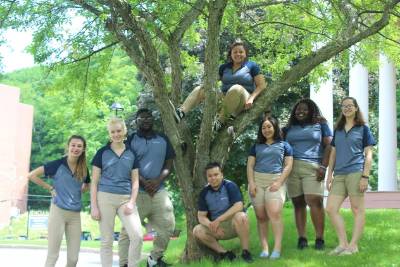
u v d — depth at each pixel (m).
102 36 9.69
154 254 7.36
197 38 11.10
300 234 7.85
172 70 8.72
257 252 8.01
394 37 10.77
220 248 7.57
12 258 17.06
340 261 6.84
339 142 7.26
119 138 6.79
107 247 6.65
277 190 7.39
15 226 35.09
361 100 16.19
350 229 8.88
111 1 7.34
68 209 6.74
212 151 7.96
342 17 9.91
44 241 25.25
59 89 10.59
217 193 7.36
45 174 6.83
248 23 11.12
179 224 26.31
